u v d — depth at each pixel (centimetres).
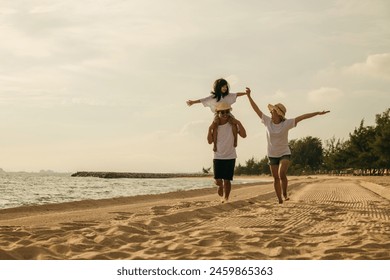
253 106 1266
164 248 561
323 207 1199
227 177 1280
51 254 524
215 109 1278
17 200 2622
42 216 995
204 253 535
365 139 7744
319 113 1241
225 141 1276
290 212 1055
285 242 617
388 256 529
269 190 2472
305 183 3553
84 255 517
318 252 553
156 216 909
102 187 5203
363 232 704
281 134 1251
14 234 666
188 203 1352
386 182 3516
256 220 891
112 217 965
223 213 1048
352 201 1456
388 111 7125
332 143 10925
